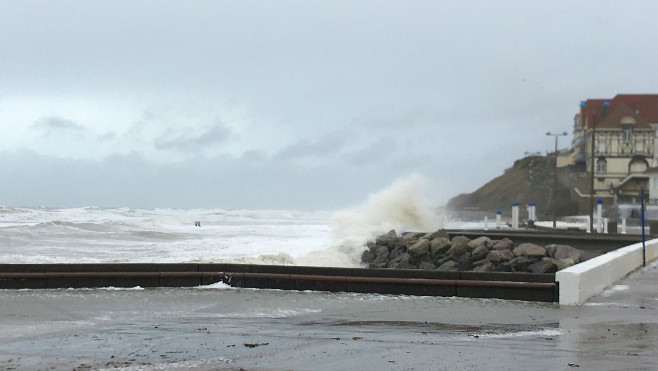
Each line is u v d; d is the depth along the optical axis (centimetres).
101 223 6444
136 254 3556
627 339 1009
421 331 1085
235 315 1252
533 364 829
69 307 1332
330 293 1562
